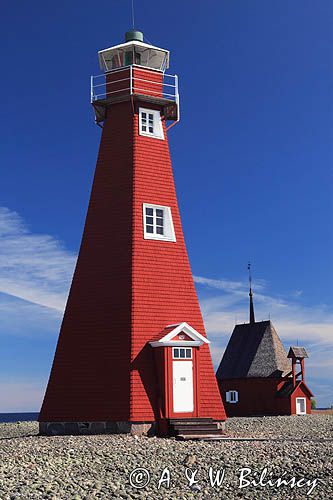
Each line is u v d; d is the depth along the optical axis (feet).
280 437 103.76
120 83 117.70
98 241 111.55
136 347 103.91
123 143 115.65
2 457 71.72
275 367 207.72
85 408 104.42
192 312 110.93
